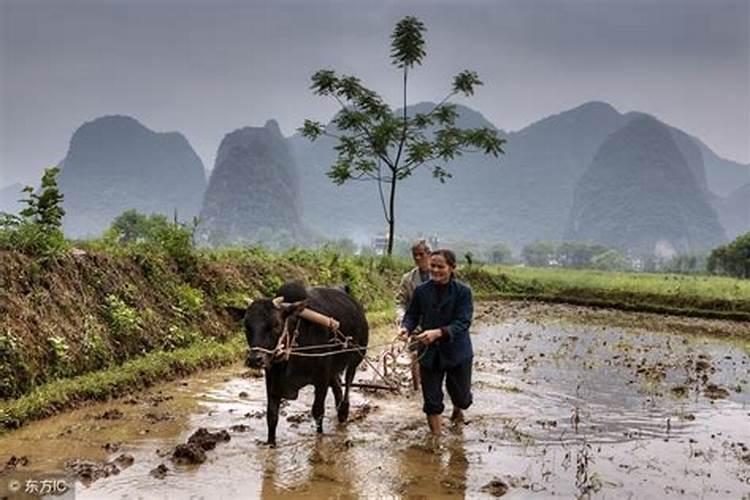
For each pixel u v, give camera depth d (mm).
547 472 7977
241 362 13680
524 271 41625
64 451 8102
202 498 6840
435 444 8812
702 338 21688
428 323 8883
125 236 17141
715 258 67625
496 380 13023
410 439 9094
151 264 14008
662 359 16531
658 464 8375
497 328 21953
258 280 17250
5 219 11336
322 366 8883
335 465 7977
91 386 10281
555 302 32875
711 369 15211
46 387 9797
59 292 11266
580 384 12953
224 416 9867
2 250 10859
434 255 8727
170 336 13180
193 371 12523
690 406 11430
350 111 29312
